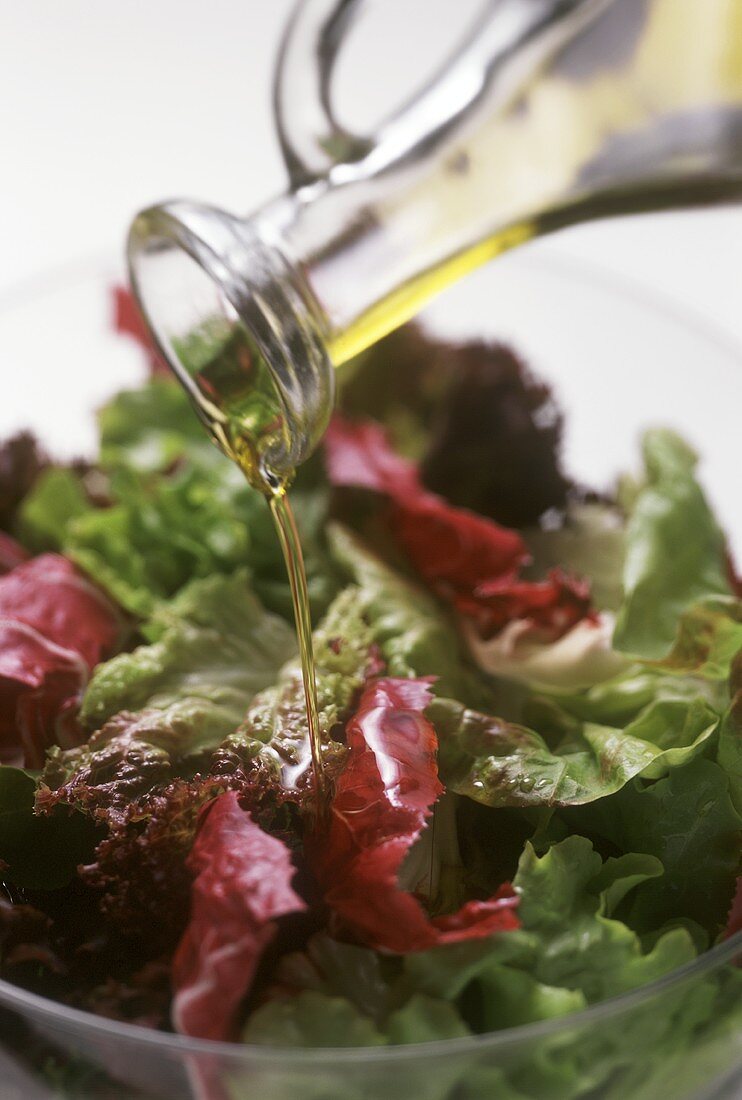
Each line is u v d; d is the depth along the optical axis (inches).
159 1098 11.1
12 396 16.0
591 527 15.0
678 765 12.3
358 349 13.1
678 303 21.6
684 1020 11.4
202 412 12.7
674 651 13.2
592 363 16.1
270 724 12.4
